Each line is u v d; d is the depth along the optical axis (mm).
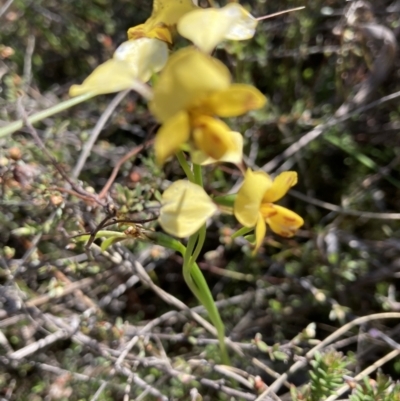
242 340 391
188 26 241
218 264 432
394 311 388
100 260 373
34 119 269
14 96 377
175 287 435
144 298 428
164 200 253
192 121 243
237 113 244
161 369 328
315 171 460
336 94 452
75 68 505
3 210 371
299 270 405
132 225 294
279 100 468
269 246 434
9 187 333
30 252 340
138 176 361
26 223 361
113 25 478
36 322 335
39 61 469
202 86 235
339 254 406
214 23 241
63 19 487
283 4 468
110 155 436
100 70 244
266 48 436
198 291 313
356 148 443
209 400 354
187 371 332
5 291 334
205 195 254
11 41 486
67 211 338
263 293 401
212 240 440
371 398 294
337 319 393
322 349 361
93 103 456
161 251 388
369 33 417
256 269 411
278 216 269
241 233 278
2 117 404
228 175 447
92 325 343
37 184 328
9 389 348
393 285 392
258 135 440
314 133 411
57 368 345
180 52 233
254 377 323
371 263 413
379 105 450
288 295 410
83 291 385
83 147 386
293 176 267
